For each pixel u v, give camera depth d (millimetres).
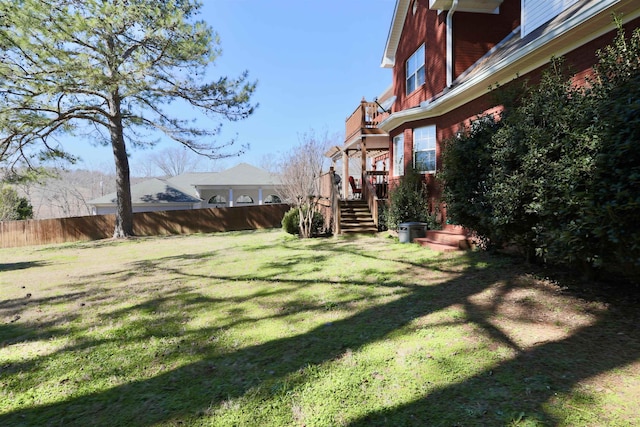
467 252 6492
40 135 12555
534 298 3857
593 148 3096
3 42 9375
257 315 3887
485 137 5000
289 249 8953
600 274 4137
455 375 2383
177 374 2602
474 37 8797
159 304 4512
